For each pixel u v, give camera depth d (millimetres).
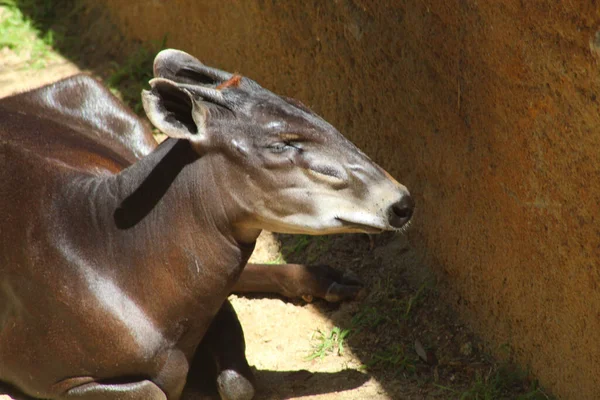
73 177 11742
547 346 11633
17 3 21422
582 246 10703
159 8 18938
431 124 12961
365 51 13945
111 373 11312
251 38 16625
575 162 10500
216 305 11156
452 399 11852
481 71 11570
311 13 14852
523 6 10492
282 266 13922
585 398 11156
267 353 13000
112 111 14742
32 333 11422
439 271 13508
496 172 11781
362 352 12875
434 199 13328
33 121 13773
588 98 10039
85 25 20750
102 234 11164
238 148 10281
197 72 11172
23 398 12062
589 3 9641
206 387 12391
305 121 10281
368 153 14609
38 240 11328
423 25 12469
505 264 12070
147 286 10992
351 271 14086
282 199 10289
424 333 13039
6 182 11875
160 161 10992
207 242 10727
